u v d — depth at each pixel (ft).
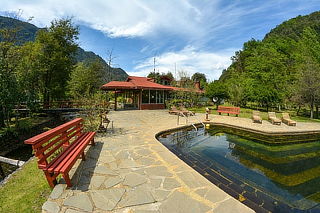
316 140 27.45
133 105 75.56
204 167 16.02
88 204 8.52
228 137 28.17
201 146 22.97
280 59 91.56
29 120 41.78
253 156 19.61
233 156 19.39
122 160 14.44
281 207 10.36
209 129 33.94
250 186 12.80
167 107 70.95
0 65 29.68
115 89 61.62
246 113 60.18
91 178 11.19
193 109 70.59
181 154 19.35
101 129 25.46
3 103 28.99
